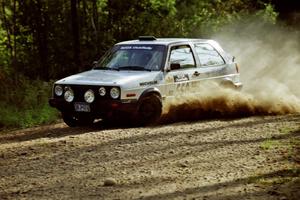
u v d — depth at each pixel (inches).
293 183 577.0
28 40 1624.0
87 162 693.9
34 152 770.2
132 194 551.8
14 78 1428.4
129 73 964.0
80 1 1700.3
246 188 563.5
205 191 556.1
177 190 561.6
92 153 741.3
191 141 799.7
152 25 1761.8
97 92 920.9
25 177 635.5
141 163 680.4
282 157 690.8
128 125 965.2
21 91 1312.7
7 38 1611.7
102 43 1663.4
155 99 954.7
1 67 1461.6
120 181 603.5
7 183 612.4
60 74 1637.6
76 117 978.7
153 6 1806.1
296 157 688.4
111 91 911.7
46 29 1605.6
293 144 762.2
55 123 1101.1
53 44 1627.7
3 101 1266.0
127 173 636.1
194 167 655.8
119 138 832.3
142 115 940.6
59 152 757.9
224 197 534.3
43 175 641.6
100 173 640.4
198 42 1064.8
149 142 797.9
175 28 1797.5
